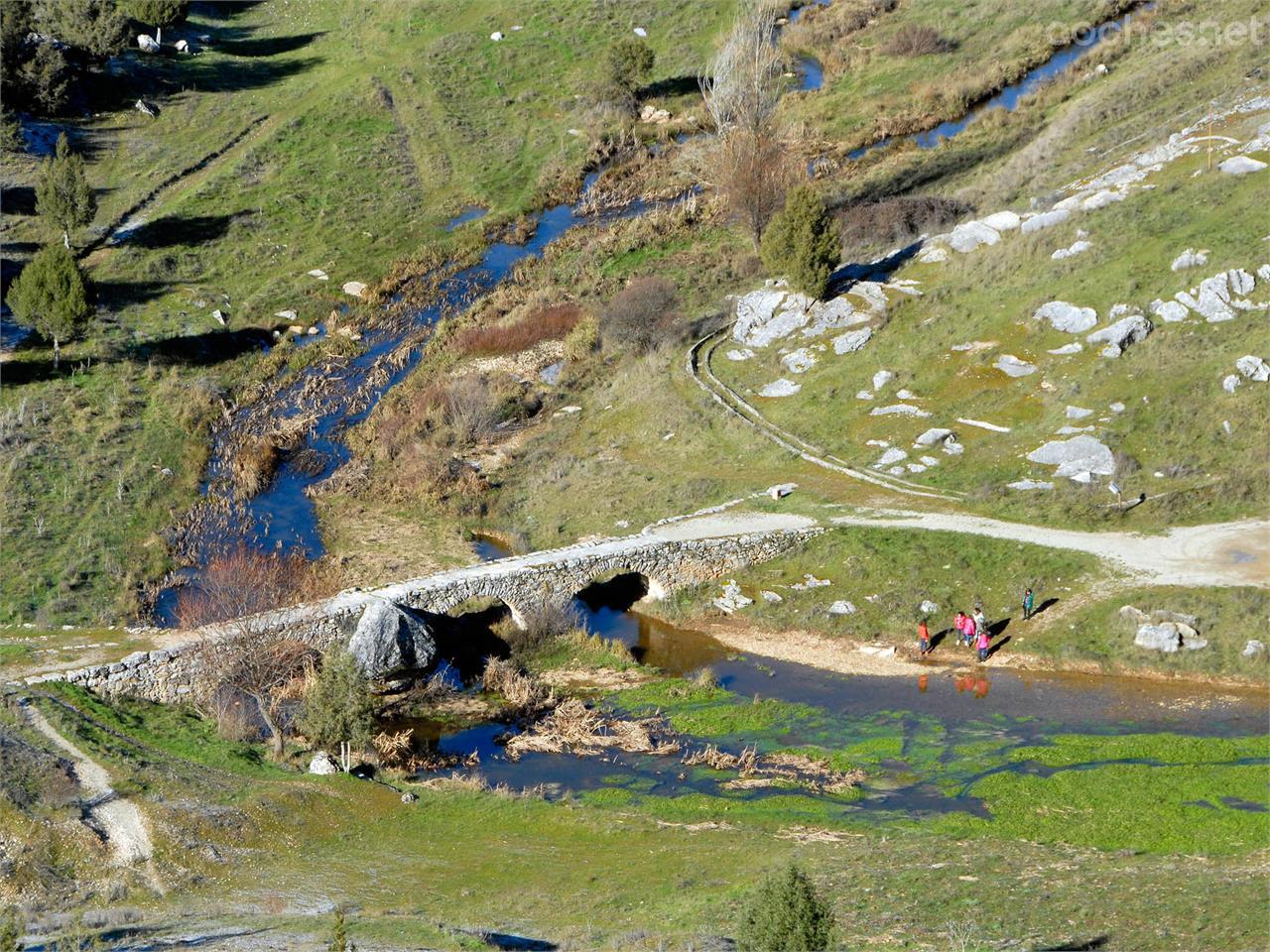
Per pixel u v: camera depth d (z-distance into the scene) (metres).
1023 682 51.28
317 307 87.38
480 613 57.06
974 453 64.12
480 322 84.94
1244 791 42.56
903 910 33.69
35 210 92.38
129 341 80.50
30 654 51.19
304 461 71.81
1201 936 31.28
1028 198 86.25
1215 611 52.09
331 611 52.66
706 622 57.50
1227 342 64.88
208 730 47.97
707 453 68.50
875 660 53.75
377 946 31.88
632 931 33.12
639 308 80.00
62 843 38.00
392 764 46.72
